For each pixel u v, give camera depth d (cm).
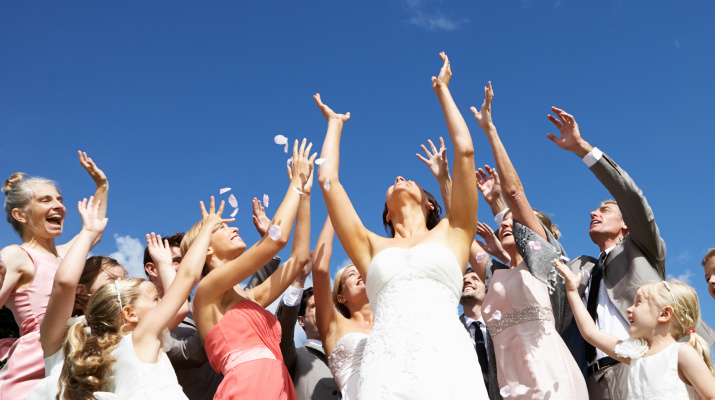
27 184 551
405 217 511
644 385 447
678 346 446
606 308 573
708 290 611
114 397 400
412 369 398
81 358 409
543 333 513
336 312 561
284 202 489
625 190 560
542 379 497
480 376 411
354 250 482
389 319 421
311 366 590
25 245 543
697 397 445
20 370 479
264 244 465
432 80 500
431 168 548
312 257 576
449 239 466
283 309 561
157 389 407
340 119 534
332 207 487
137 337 420
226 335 460
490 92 568
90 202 484
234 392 430
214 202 487
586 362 563
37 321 507
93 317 433
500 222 612
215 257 520
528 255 526
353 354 527
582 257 631
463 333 421
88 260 535
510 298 533
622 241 591
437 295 427
